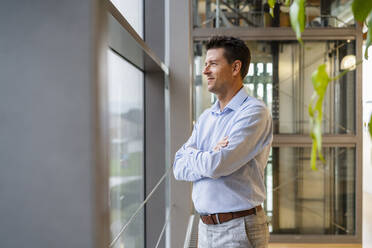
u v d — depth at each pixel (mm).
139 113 2789
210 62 1699
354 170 3748
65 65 483
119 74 2123
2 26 486
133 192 2562
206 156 1545
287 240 3793
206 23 3699
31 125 489
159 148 2955
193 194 1698
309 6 3701
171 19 3197
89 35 481
